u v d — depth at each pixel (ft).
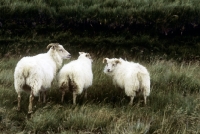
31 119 28.63
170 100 34.65
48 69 32.04
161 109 32.58
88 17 63.36
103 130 27.78
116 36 61.36
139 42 60.03
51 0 68.23
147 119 29.63
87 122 28.55
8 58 54.49
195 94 37.47
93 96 36.01
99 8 65.26
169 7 65.67
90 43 59.11
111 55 57.47
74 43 59.11
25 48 57.47
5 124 27.84
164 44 60.90
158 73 42.63
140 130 26.84
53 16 63.67
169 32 62.80
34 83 29.84
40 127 27.66
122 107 32.60
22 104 32.37
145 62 55.31
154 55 58.13
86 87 34.42
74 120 28.63
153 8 65.36
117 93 36.96
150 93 36.35
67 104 33.04
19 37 59.88
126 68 35.32
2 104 31.48
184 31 63.16
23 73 29.78
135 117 30.25
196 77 43.65
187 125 28.32
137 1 69.10
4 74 40.75
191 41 61.82
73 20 63.00
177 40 61.87
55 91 35.83
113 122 28.76
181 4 66.95
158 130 27.37
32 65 29.89
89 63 35.88
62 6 66.28
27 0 67.97
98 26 62.49
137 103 33.47
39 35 60.70
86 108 30.73
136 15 63.98
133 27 62.85
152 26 63.05
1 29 60.59
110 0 68.90
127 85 33.60
